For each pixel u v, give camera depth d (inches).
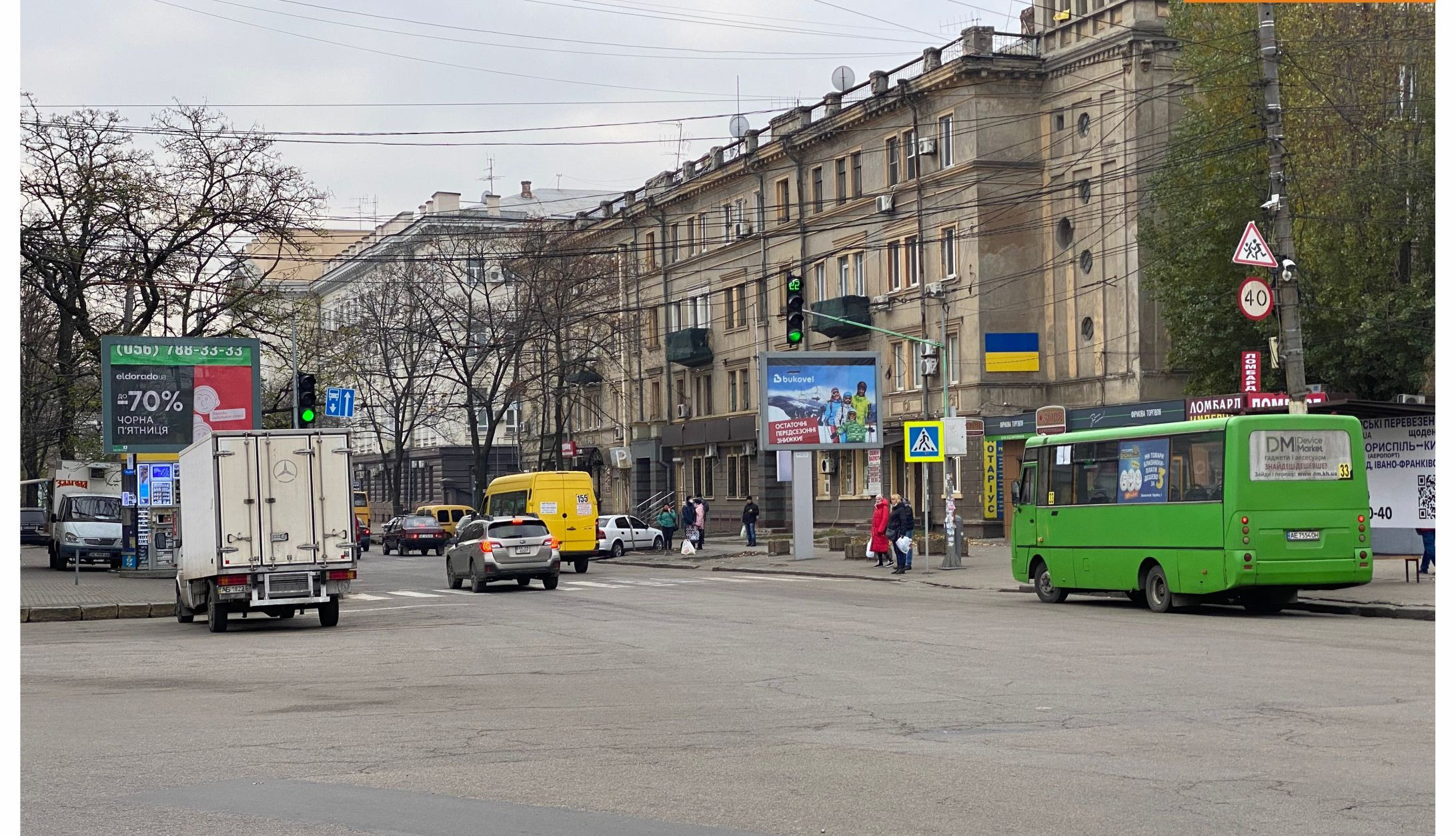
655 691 542.3
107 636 899.4
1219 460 895.7
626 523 2177.7
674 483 2832.2
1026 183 1957.4
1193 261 1492.4
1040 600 1087.6
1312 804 319.6
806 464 1765.5
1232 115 1448.1
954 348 2003.0
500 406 3732.8
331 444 916.6
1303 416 895.7
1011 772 361.7
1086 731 427.8
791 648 705.0
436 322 2719.0
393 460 3986.2
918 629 813.2
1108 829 297.9
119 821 319.0
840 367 1754.4
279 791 350.6
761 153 2431.1
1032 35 1990.7
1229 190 1445.6
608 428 3065.9
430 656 708.0
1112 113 1828.2
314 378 1382.9
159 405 1497.3
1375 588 1003.3
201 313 1769.2
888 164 2143.2
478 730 446.0
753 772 365.7
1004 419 1895.9
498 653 714.2
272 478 904.9
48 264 1711.4
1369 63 1376.7
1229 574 881.5
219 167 1738.4
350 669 650.8
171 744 429.1
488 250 2930.6
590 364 2987.2
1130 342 1801.2
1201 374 1557.6
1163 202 1581.0
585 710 489.4
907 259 2113.7
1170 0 1555.1
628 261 2898.6
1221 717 450.9
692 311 2736.2
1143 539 958.4
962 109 1966.0
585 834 297.9
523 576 1332.4
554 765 380.8
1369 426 1144.8
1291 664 600.1
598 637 797.2
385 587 1433.3
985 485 1929.1
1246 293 992.2
